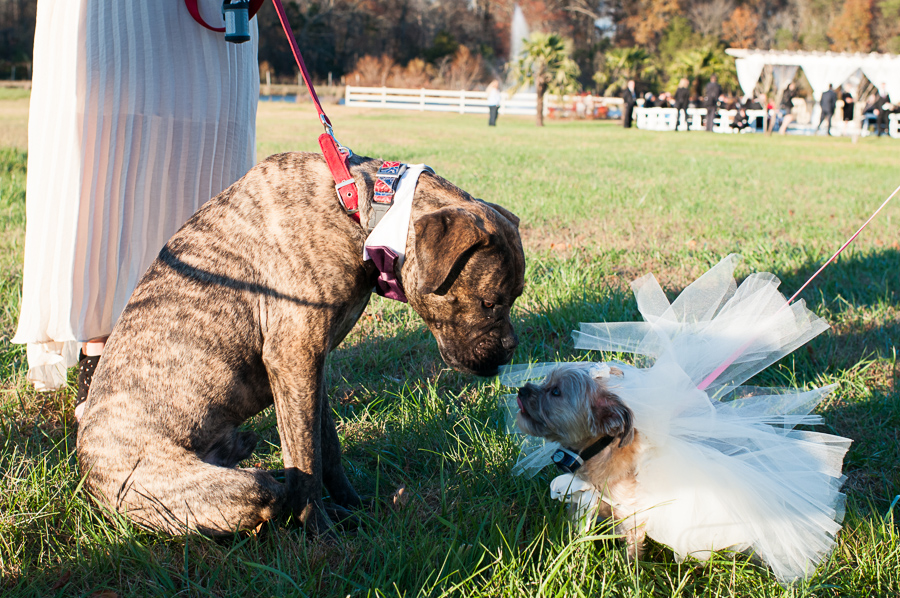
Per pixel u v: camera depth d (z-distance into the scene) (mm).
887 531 2766
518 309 5156
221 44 3438
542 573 2453
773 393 3467
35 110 3293
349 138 18938
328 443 2891
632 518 2664
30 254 3328
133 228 3363
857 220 9141
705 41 53344
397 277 2670
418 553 2500
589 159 16297
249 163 3777
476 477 3102
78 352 3547
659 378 2854
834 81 33469
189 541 2602
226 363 2623
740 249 7184
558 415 2740
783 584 2527
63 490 2896
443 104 38688
